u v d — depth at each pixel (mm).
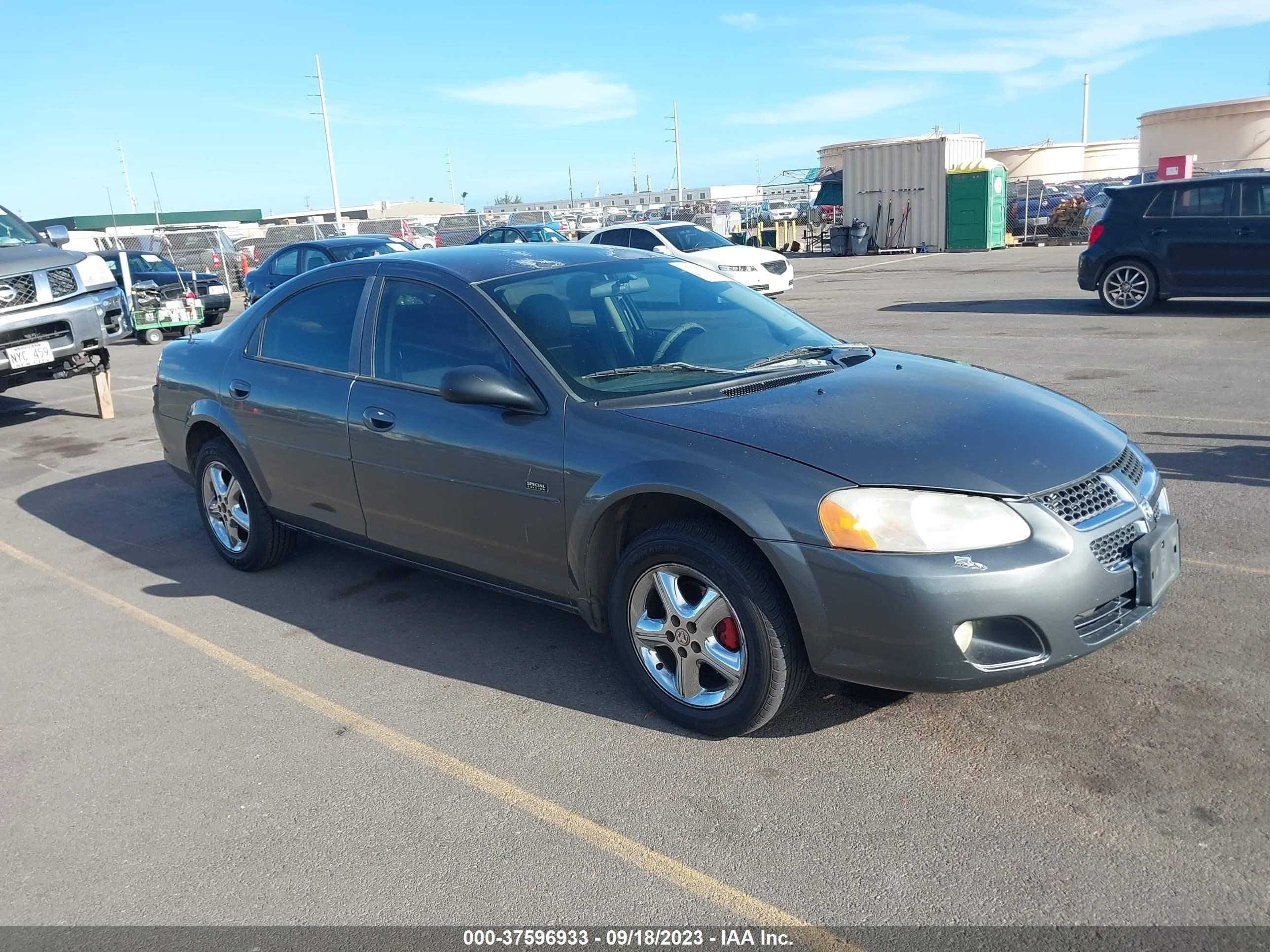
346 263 4773
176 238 27516
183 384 5426
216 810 3215
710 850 2844
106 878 2916
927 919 2516
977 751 3219
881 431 3264
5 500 7281
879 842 2818
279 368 4836
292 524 4984
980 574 2904
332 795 3256
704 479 3199
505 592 4035
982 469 3094
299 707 3861
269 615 4785
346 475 4453
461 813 3107
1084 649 3053
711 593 3285
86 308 9484
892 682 3041
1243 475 5793
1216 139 35938
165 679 4195
